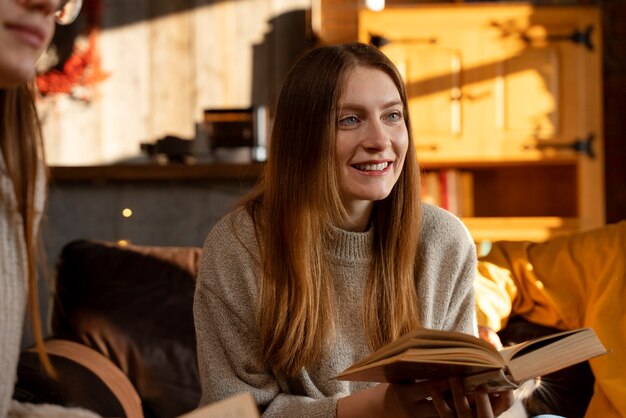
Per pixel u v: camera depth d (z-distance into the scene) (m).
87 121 4.37
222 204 3.40
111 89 4.39
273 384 1.53
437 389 1.24
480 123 4.00
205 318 1.59
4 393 0.99
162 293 2.11
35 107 1.05
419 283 1.61
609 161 4.33
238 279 1.57
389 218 1.57
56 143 4.36
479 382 1.17
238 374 1.55
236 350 1.54
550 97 3.99
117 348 2.01
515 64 4.00
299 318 1.50
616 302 1.95
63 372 1.80
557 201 4.33
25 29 0.88
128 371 1.99
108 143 4.38
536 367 1.14
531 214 4.36
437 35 4.00
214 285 1.58
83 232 3.41
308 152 1.50
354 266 1.56
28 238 1.01
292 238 1.51
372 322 1.54
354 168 1.50
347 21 4.39
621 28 4.33
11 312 0.98
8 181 1.00
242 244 1.58
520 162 4.18
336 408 1.39
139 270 2.14
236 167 3.35
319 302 1.52
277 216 1.54
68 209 3.40
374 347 1.54
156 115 4.40
